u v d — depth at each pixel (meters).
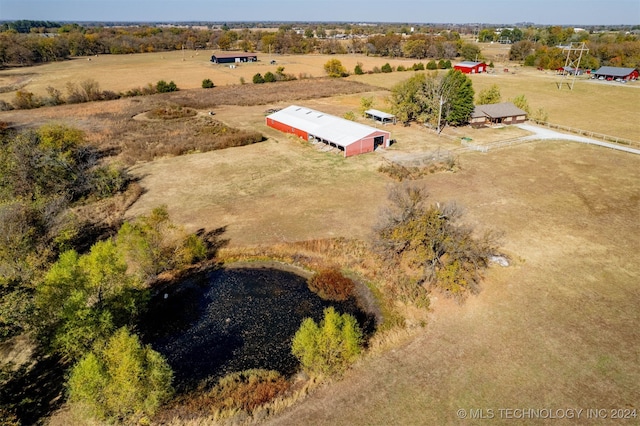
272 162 47.41
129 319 22.91
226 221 34.28
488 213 34.72
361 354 20.84
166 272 28.64
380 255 28.12
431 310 23.97
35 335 21.75
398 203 28.58
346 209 35.91
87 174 40.44
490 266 27.55
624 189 39.09
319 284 27.11
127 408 17.11
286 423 17.41
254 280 27.86
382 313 24.34
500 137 55.91
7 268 24.72
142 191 40.06
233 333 23.34
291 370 20.80
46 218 29.62
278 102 82.25
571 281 26.05
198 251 28.91
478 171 43.97
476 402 18.06
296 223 33.78
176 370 20.81
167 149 50.62
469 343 21.41
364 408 17.95
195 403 18.73
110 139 55.97
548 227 32.50
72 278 21.23
